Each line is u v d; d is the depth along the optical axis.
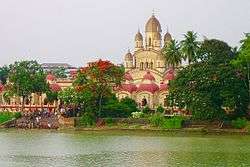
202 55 156.75
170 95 136.25
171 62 167.25
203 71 132.50
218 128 132.12
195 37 159.38
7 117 157.25
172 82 139.50
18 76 173.50
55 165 67.06
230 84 130.25
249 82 132.75
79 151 85.31
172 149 88.12
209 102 128.38
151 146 93.88
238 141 105.12
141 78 198.50
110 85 148.50
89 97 143.50
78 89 147.00
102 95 146.12
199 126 134.12
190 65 138.12
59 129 143.62
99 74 144.38
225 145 95.69
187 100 130.38
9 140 108.69
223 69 131.75
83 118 144.38
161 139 110.75
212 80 130.38
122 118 143.62
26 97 187.25
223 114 131.50
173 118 136.38
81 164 68.12
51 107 186.62
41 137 117.06
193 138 113.88
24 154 80.56
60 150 86.94
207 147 91.62
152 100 179.62
